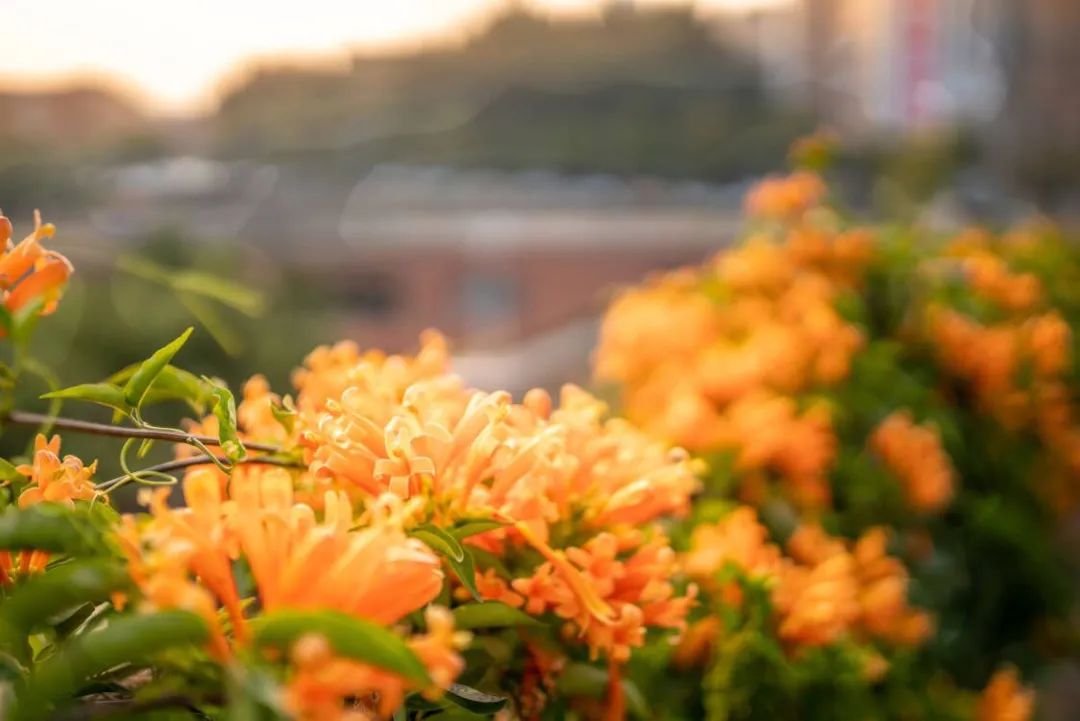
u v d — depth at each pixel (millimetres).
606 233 12250
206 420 833
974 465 2408
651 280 3076
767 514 1650
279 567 653
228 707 638
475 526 767
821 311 2334
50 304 749
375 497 754
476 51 16203
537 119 15820
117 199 8836
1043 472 2463
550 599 791
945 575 2092
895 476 1959
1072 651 2459
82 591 618
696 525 1465
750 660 1135
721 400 2008
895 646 1526
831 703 1204
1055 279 3248
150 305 2879
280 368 3508
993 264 2838
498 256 11391
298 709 595
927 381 2453
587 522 825
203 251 4695
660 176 14711
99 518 688
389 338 11109
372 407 783
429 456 754
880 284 2680
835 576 1192
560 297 11789
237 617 663
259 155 11875
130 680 668
